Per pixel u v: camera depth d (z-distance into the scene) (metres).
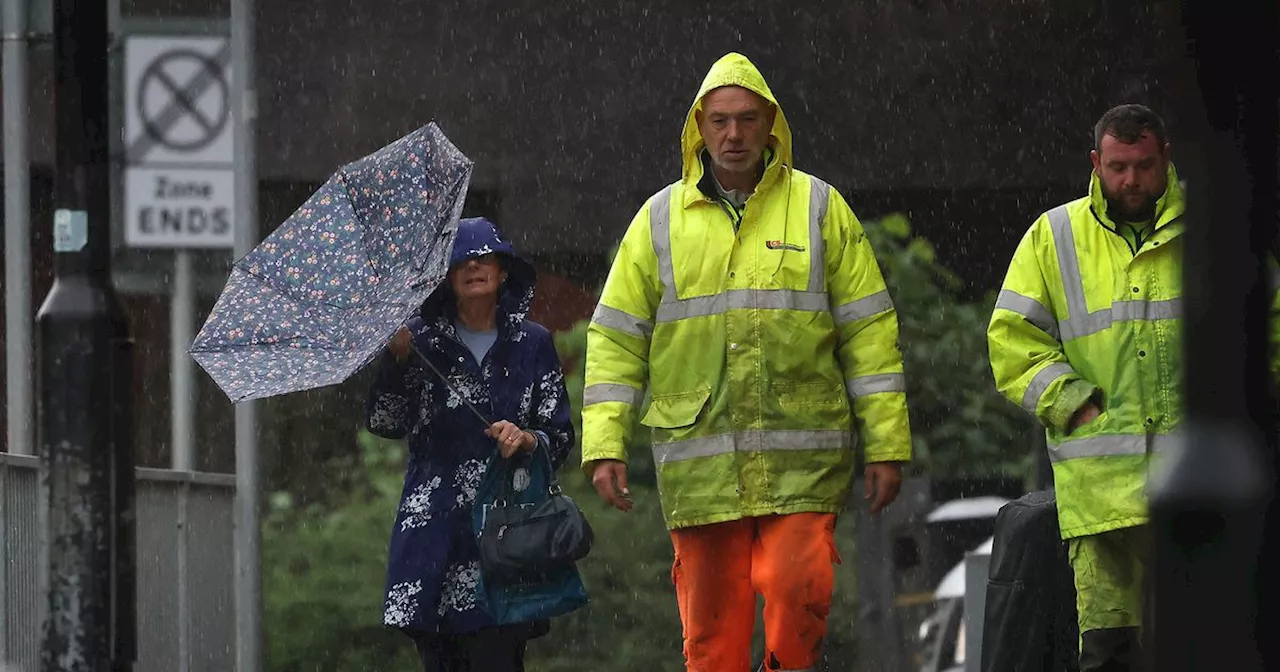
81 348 24.09
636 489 42.31
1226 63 14.87
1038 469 30.61
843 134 55.62
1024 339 23.50
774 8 55.53
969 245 55.94
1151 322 22.97
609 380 24.88
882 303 24.67
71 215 24.22
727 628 24.92
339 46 55.28
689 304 24.48
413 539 25.70
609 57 55.62
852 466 24.84
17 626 31.14
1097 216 23.31
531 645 40.38
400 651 41.00
